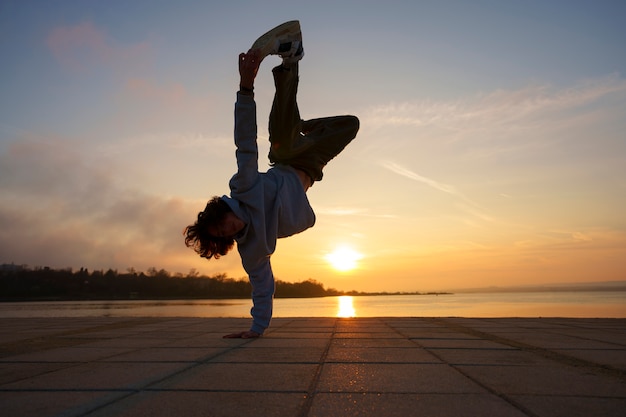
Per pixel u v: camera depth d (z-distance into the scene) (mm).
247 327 6230
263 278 4609
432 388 2445
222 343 4320
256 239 3701
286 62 3480
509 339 4582
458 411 2020
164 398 2271
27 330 6129
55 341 4766
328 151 3922
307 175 3939
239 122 3438
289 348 3932
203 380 2668
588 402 2158
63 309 43312
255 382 2605
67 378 2775
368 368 3008
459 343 4246
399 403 2154
